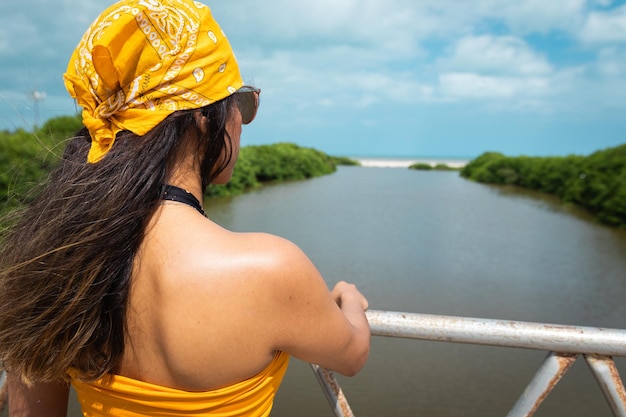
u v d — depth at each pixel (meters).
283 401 4.32
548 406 4.40
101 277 0.67
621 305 7.57
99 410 0.76
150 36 0.65
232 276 0.67
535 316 7.09
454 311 7.20
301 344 0.72
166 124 0.69
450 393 4.60
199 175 0.75
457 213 18.56
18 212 0.82
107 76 0.65
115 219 0.66
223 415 0.72
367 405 4.34
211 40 0.69
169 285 0.67
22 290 0.71
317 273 0.72
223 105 0.72
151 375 0.71
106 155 0.69
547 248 12.04
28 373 0.74
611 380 1.01
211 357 0.67
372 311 1.08
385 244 12.09
